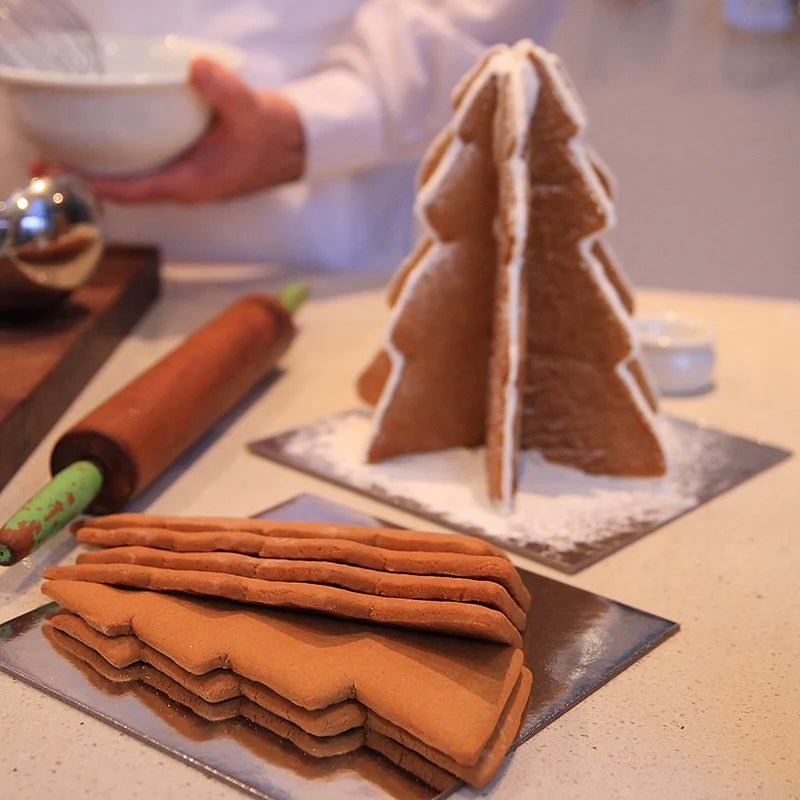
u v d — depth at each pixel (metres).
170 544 0.57
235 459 0.75
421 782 0.45
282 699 0.48
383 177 1.25
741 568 0.62
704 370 0.88
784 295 1.88
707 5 1.73
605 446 0.72
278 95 1.03
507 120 0.65
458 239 0.70
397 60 1.09
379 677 0.48
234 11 1.15
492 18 1.11
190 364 0.74
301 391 0.86
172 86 0.92
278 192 1.18
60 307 0.88
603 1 1.78
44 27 1.12
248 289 1.10
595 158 0.71
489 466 0.70
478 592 0.51
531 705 0.50
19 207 0.81
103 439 0.64
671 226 1.90
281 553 0.55
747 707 0.51
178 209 1.19
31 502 0.59
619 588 0.60
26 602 0.57
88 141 0.94
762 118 1.78
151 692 0.50
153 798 0.45
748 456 0.76
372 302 1.08
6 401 0.70
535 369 0.72
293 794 0.45
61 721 0.49
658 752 0.48
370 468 0.73
